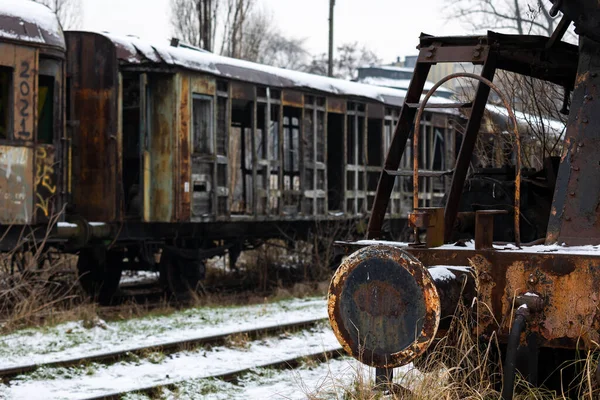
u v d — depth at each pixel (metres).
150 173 13.95
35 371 7.81
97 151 13.57
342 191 17.67
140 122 13.96
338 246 5.70
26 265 11.57
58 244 13.05
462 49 5.57
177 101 13.84
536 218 6.47
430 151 19.20
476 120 5.42
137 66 13.70
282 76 16.20
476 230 4.92
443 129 19.62
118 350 8.66
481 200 6.73
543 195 6.59
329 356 8.82
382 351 4.76
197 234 14.95
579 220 4.93
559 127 9.48
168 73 13.84
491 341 4.95
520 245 5.08
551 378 5.33
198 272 14.71
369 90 18.70
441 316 4.74
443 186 19.91
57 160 12.12
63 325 10.67
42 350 9.02
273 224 16.72
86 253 14.20
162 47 13.90
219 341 9.66
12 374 7.70
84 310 11.38
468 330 4.82
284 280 17.17
